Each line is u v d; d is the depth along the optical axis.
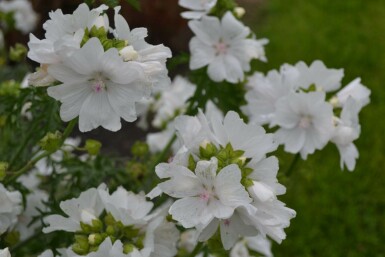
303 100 0.57
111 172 0.61
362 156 1.16
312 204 1.06
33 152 0.61
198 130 0.47
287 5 1.59
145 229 0.49
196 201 0.45
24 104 0.59
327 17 1.55
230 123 0.46
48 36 0.45
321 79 0.60
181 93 0.77
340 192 1.08
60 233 0.57
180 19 1.33
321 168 1.11
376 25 1.53
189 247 0.64
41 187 0.66
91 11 0.46
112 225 0.49
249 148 0.47
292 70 0.60
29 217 0.61
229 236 0.47
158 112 0.79
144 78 0.44
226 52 0.63
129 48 0.45
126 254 0.47
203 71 0.64
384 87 1.31
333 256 1.01
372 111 1.25
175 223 0.50
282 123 0.59
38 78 0.45
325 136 0.57
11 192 0.52
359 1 1.60
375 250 1.02
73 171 0.59
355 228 1.04
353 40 1.46
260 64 1.34
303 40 1.44
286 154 0.99
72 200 0.49
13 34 1.04
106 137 1.06
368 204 1.09
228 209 0.45
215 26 0.62
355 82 0.60
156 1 1.29
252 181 0.45
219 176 0.44
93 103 0.46
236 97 0.64
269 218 0.45
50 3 1.11
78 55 0.43
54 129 0.52
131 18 1.30
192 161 0.46
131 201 0.49
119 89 0.45
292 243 1.01
